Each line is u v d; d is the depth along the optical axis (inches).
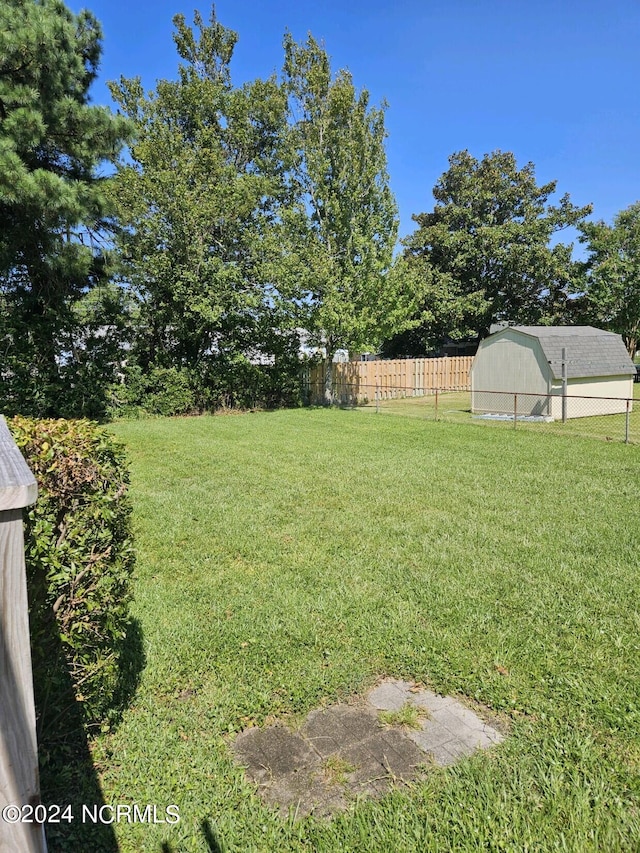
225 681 99.0
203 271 511.2
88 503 79.2
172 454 323.3
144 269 491.2
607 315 904.9
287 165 583.5
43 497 71.9
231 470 277.7
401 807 70.8
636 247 864.9
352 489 235.0
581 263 925.8
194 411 556.7
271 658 106.0
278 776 77.1
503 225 991.6
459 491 229.5
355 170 572.7
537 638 111.1
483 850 64.4
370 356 1149.7
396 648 108.3
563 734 83.2
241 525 188.4
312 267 553.6
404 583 139.4
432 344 1033.5
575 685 94.8
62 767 77.2
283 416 522.6
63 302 462.6
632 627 114.7
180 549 166.7
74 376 485.1
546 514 195.5
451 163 1086.4
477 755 79.8
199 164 513.0
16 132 324.8
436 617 121.0
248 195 514.6
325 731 86.4
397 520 191.5
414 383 789.2
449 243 968.3
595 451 318.3
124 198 466.0
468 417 515.5
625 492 223.1
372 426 442.6
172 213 490.3
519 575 142.9
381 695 95.3
